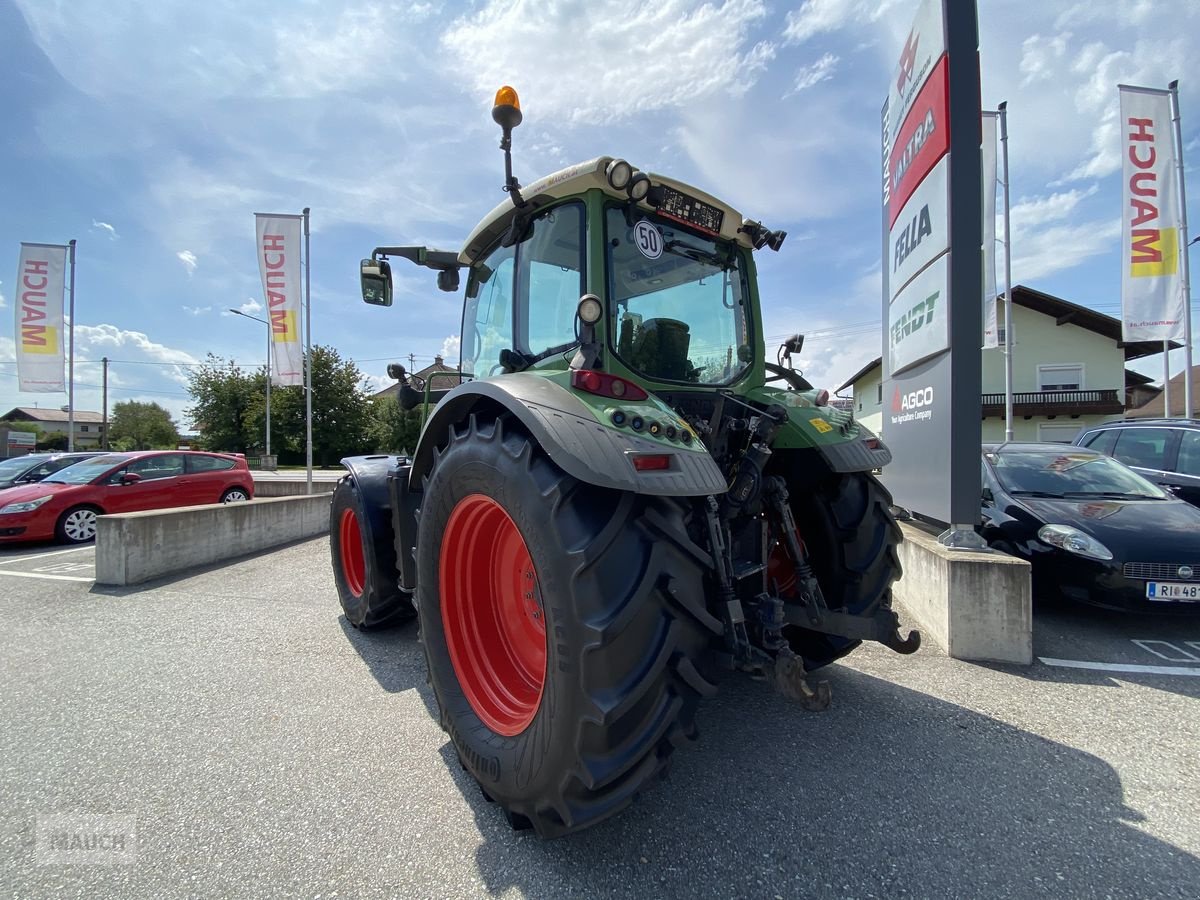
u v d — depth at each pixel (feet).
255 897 5.24
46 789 7.02
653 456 5.55
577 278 7.55
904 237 16.01
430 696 9.59
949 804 6.44
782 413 7.82
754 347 9.55
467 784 7.05
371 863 5.67
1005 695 9.26
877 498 8.92
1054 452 16.65
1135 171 30.68
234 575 18.65
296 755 7.75
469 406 7.51
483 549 7.50
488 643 7.46
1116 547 12.26
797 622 7.36
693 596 5.45
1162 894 5.12
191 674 10.57
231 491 33.14
